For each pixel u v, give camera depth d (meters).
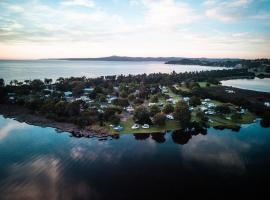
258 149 99.81
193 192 68.75
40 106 160.50
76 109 145.12
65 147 102.00
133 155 94.19
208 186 71.81
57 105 148.88
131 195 67.38
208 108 160.38
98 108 160.50
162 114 127.94
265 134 118.31
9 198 66.56
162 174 79.19
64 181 75.00
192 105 164.38
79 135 116.69
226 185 72.31
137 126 125.06
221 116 145.50
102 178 76.69
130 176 77.81
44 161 88.81
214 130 124.62
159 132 120.25
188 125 124.25
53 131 122.25
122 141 108.81
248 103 170.38
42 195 67.81
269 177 76.88
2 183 74.00
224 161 88.69
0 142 107.50
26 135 116.44
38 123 134.38
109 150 99.00
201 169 82.44
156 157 92.38
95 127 124.69
